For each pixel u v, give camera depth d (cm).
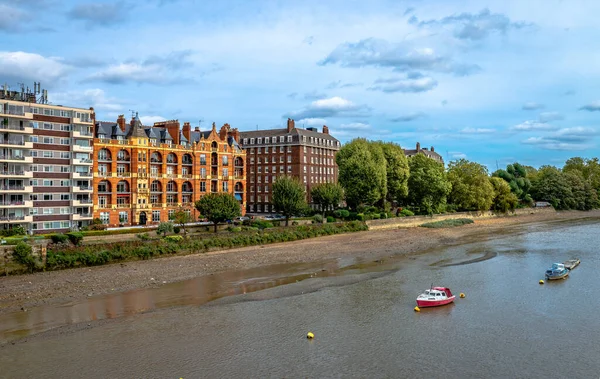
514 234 10950
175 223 10112
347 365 3591
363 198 12438
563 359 3681
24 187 8725
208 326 4438
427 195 13412
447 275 6469
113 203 10194
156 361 3662
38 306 5078
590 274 6456
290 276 6569
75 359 3700
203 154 11869
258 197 15725
